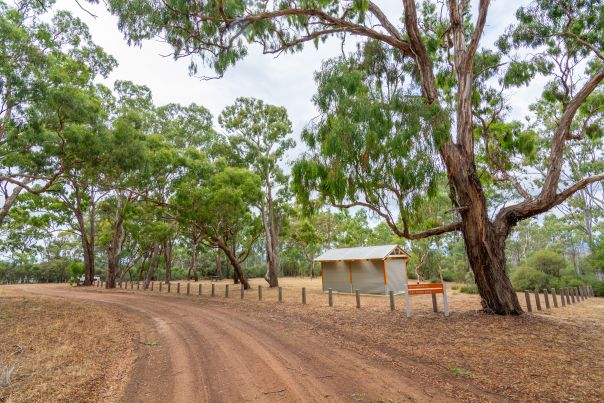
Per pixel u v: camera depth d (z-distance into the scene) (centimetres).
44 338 823
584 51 1295
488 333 853
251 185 2194
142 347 752
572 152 2439
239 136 2605
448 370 583
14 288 2800
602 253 2402
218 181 2088
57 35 1598
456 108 1127
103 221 3838
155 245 2819
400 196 898
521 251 5197
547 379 537
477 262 1082
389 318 1102
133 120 1780
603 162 2278
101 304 1569
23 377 547
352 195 890
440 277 3300
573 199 2747
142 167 1655
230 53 975
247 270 5312
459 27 1140
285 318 1147
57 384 520
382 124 812
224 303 1614
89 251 3359
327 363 627
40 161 1474
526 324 934
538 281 2188
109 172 1625
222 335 873
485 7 1027
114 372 584
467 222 1088
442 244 3278
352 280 2130
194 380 540
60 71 1472
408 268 3394
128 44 909
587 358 647
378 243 4131
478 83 1386
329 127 889
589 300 1759
